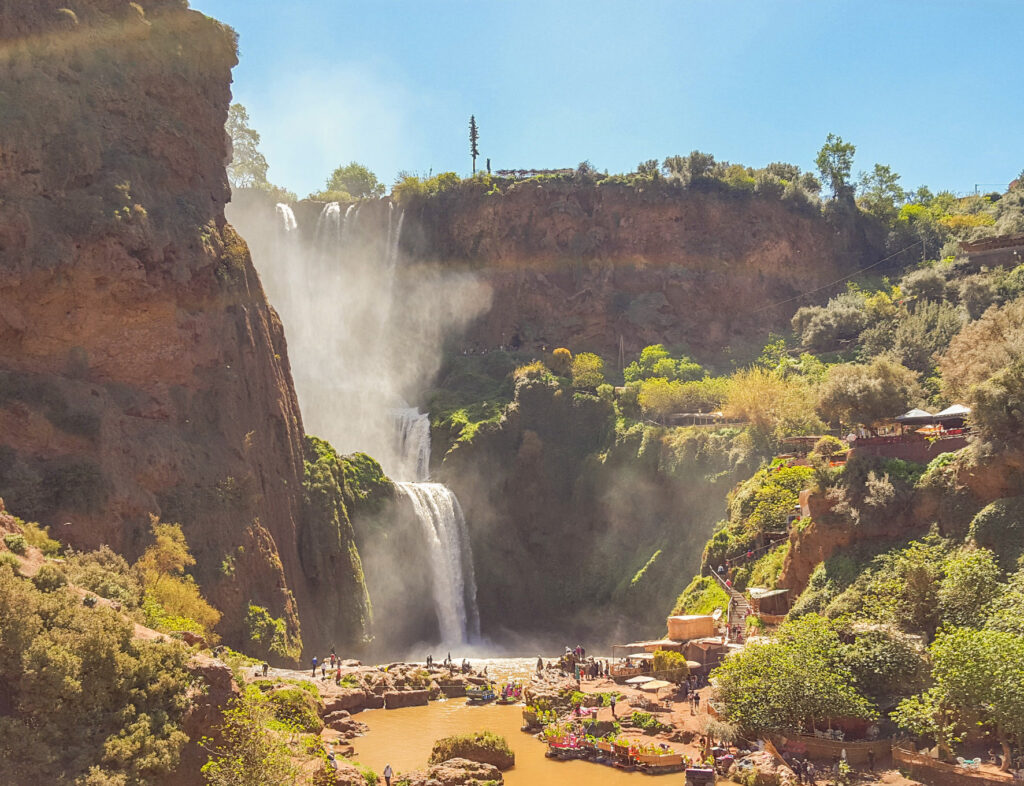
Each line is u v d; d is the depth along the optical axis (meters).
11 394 51.28
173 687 31.33
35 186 54.94
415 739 46.19
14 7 56.62
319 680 53.84
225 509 60.81
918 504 49.16
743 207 122.00
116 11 63.88
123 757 28.64
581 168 127.12
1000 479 45.44
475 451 98.00
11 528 39.59
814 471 55.81
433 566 87.62
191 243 63.47
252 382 68.56
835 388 60.62
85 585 37.44
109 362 57.88
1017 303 63.88
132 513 53.41
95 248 56.22
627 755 41.44
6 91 55.00
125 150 61.72
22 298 53.31
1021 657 34.12
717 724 42.06
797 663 40.81
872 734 39.72
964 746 37.47
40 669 28.41
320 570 70.88
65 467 50.81
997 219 124.50
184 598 49.56
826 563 51.72
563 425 100.81
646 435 92.44
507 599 94.94
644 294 118.62
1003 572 42.44
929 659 40.97
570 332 117.38
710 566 72.00
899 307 101.62
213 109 70.19
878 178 144.88
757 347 116.06
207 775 30.16
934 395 76.56
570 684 55.94
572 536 96.06
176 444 59.41
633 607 85.25
